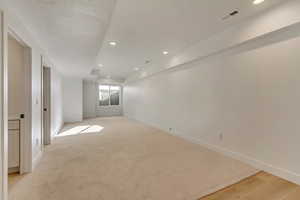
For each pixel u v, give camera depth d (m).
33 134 2.45
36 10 1.78
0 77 1.46
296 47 1.97
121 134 4.78
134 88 7.91
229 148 2.91
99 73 7.36
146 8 2.15
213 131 3.27
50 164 2.60
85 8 1.75
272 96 2.22
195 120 3.77
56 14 1.87
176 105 4.51
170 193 1.81
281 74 2.12
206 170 2.38
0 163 1.44
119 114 9.96
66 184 2.00
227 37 2.79
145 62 5.42
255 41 2.44
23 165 2.29
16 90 2.28
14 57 2.28
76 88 7.36
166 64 4.70
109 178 2.15
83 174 2.26
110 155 3.02
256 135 2.44
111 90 9.77
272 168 2.23
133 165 2.56
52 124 4.11
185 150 3.29
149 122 6.29
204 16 2.37
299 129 1.96
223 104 3.02
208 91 3.38
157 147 3.50
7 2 1.60
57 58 3.89
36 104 2.63
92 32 2.39
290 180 2.03
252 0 1.99
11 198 1.72
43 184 2.00
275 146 2.20
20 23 1.97
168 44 3.59
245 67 2.60
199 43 3.44
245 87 2.60
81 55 3.65
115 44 3.59
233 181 2.08
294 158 2.00
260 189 1.89
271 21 2.13
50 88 3.80
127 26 2.70
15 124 2.28
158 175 2.23
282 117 2.12
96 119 8.16
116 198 1.71
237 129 2.75
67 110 7.16
